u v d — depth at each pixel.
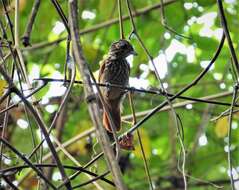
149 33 14.62
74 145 13.21
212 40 15.23
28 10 13.84
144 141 11.11
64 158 13.08
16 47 8.10
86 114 15.95
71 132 16.05
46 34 14.12
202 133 14.36
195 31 16.00
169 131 15.94
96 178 7.18
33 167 6.68
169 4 14.29
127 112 16.12
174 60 16.28
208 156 15.98
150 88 8.80
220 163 16.48
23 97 6.61
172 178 15.81
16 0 8.28
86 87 5.89
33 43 14.84
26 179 12.55
